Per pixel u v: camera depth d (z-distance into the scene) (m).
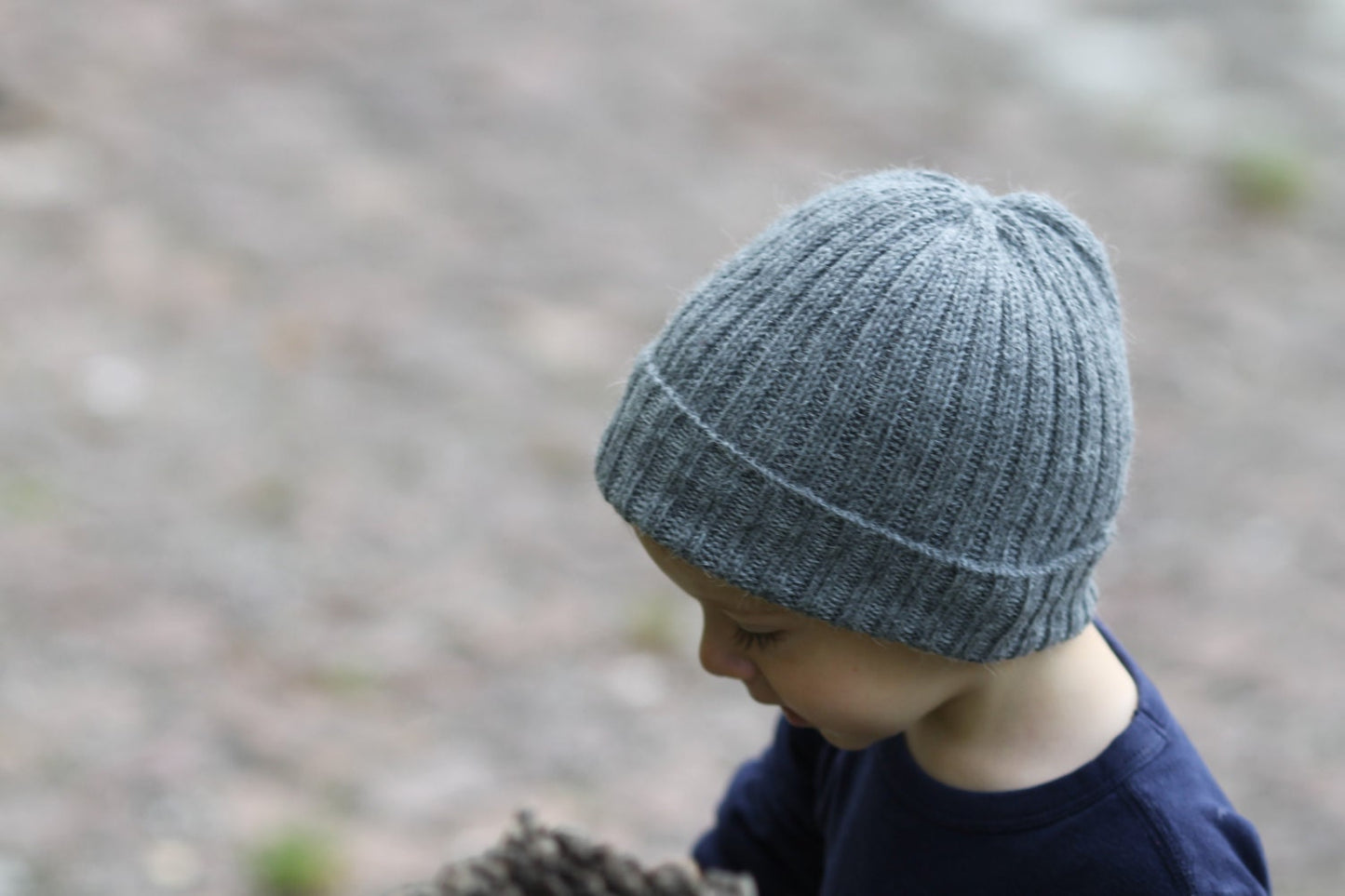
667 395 1.32
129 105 6.96
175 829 3.45
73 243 5.95
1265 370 5.90
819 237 1.30
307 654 4.14
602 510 4.95
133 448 4.90
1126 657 1.48
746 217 6.75
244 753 3.73
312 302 5.83
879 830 1.46
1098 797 1.35
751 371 1.28
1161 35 8.70
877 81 8.06
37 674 3.90
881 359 1.25
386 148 6.99
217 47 7.60
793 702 1.36
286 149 6.83
